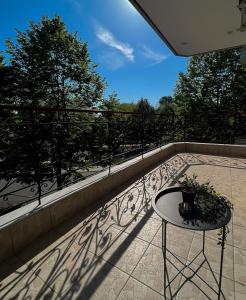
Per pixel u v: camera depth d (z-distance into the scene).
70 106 8.43
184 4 2.15
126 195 2.38
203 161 3.95
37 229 1.59
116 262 1.33
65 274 1.24
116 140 3.32
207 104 11.65
